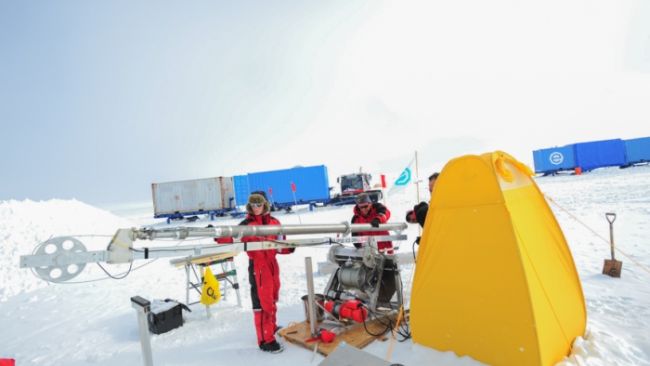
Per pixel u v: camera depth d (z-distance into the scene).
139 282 7.90
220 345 3.89
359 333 3.69
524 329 2.57
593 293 4.42
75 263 2.12
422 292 3.21
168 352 3.84
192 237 2.67
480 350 2.80
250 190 27.20
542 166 33.47
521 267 2.61
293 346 3.68
